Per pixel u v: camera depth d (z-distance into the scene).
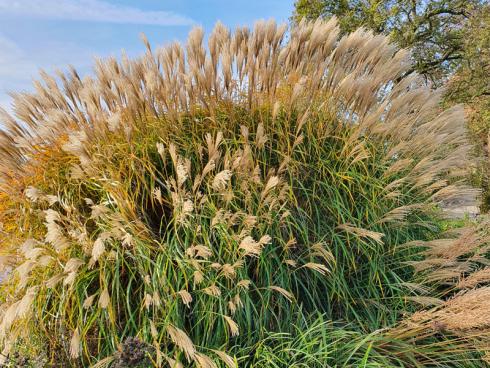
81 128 2.71
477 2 13.04
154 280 2.16
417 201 3.31
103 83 2.70
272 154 3.01
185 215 2.31
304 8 13.93
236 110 3.17
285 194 2.76
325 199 2.90
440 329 2.07
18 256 2.45
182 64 2.79
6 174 2.63
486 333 2.09
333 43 3.23
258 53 2.99
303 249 2.67
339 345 2.11
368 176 2.99
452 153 3.31
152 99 2.79
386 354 2.12
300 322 2.26
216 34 2.96
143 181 2.54
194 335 2.18
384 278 2.72
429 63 13.97
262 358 2.03
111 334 2.10
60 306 2.16
